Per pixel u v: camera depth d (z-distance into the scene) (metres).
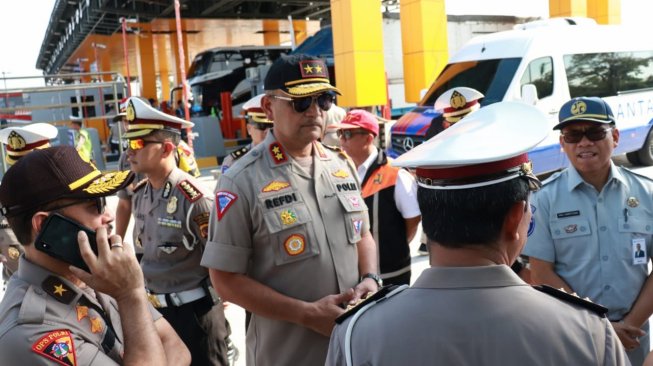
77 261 1.50
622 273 2.49
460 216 1.27
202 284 3.05
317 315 2.20
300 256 2.28
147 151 3.00
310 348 2.29
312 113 2.34
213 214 2.35
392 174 3.29
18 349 1.40
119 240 1.56
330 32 16.52
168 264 3.03
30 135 4.20
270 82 2.36
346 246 2.40
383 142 4.82
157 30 28.86
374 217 3.26
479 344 1.19
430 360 1.20
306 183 2.38
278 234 2.26
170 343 1.88
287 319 2.22
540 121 1.28
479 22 16.47
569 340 1.19
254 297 2.22
